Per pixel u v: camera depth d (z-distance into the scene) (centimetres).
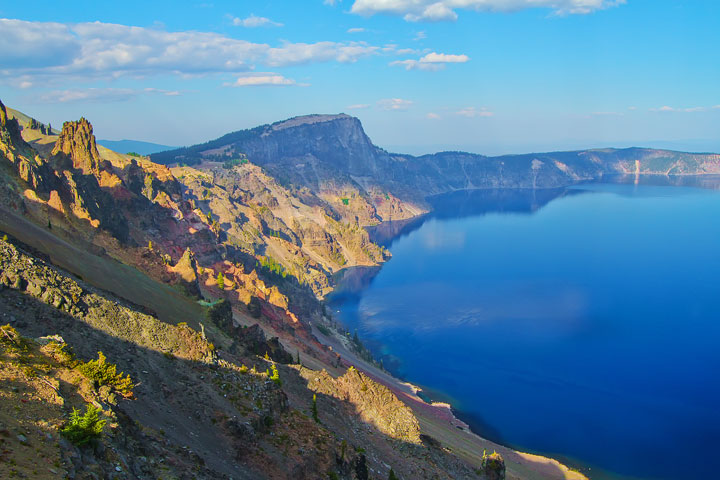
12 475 2227
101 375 4047
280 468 5162
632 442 16100
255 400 6200
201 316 10569
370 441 8456
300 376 9412
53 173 12031
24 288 5209
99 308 5791
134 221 16612
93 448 2888
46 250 8331
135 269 10931
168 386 5372
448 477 8644
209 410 5406
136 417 4044
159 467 3419
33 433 2666
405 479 7606
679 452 15600
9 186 9731
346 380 9894
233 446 5006
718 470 14738
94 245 10412
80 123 16612
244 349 9862
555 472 13950
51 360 3750
